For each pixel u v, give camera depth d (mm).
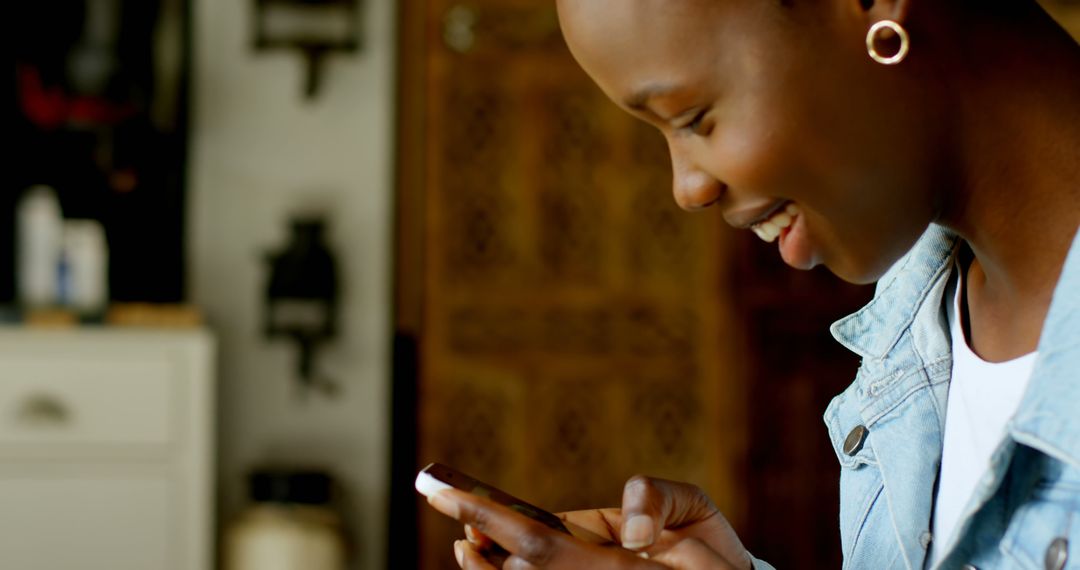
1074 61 761
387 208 3854
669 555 812
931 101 739
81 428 3203
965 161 760
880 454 922
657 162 4105
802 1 724
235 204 3807
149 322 3365
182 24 3775
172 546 3232
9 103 3666
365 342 3830
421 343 4066
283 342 3809
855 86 726
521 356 4070
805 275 4141
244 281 3805
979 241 794
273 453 3787
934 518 885
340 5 3799
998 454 733
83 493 3203
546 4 4090
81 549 3199
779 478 4121
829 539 4125
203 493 3246
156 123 3762
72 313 3311
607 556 783
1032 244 777
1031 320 797
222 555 3729
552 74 4086
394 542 4086
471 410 4070
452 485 877
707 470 4102
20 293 3514
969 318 881
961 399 870
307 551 3414
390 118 3930
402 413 4117
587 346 4086
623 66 748
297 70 3836
